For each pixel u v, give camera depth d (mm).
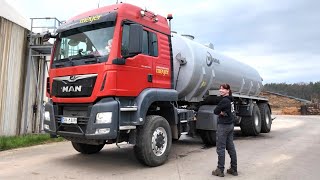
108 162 7758
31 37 12711
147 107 7086
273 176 6445
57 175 6430
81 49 7055
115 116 6387
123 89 6656
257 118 13961
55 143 10836
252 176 6445
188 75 9586
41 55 13109
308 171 6895
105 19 6844
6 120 11609
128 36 6914
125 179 6176
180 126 8703
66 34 7520
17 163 7512
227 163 7645
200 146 10438
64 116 7016
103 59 6570
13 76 11977
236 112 12883
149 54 7512
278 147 10328
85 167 7191
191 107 10359
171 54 8344
